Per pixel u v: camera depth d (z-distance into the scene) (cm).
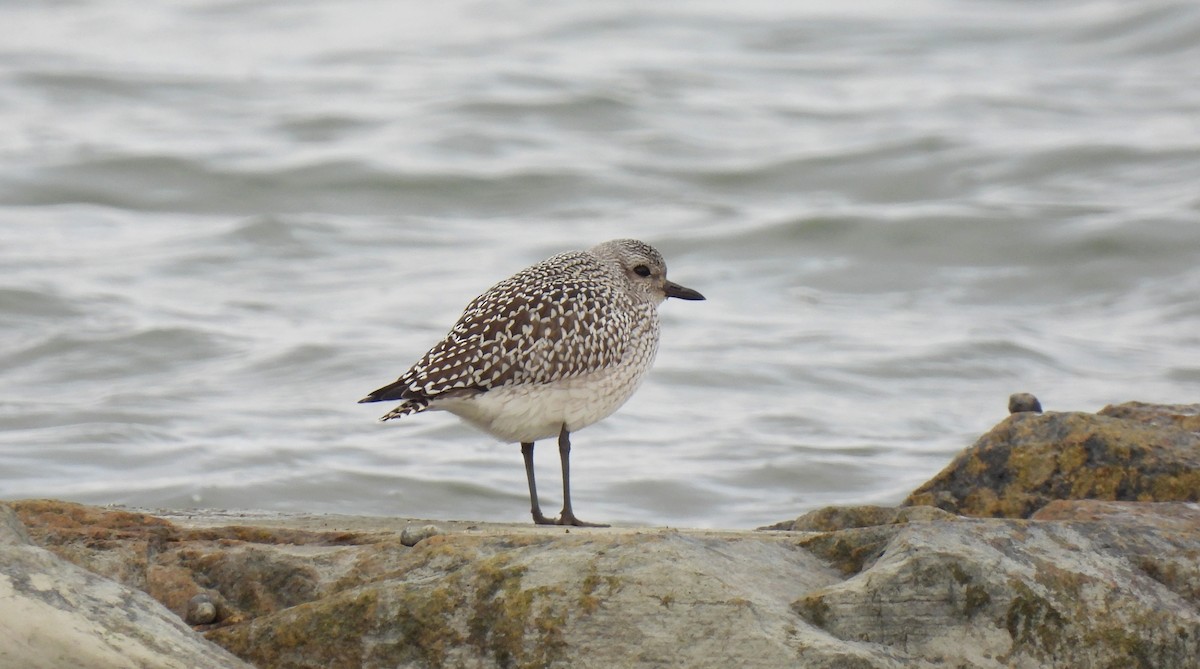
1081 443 988
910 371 1756
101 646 650
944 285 2200
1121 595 709
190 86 3341
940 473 1009
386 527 846
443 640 690
